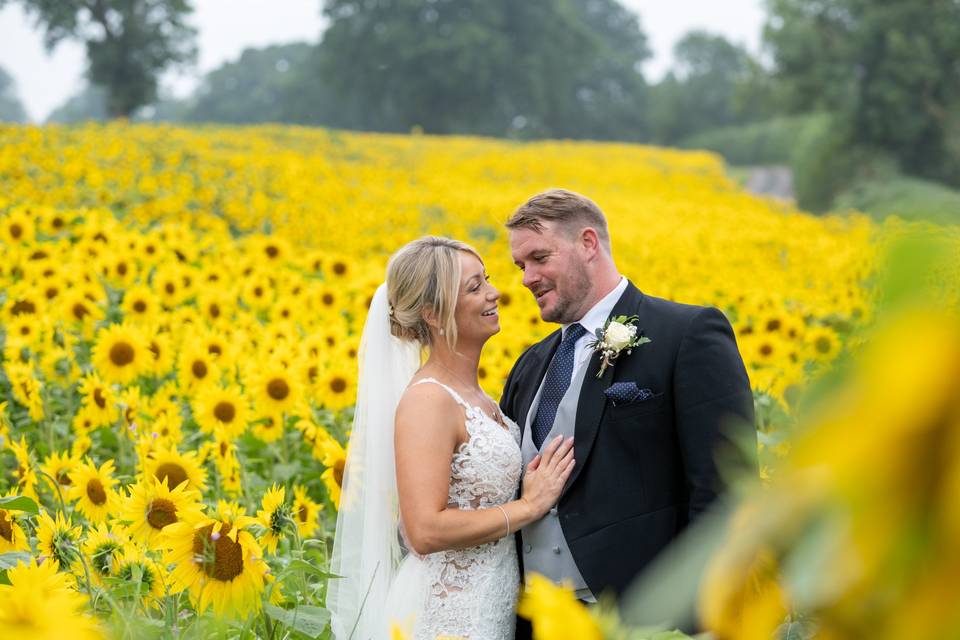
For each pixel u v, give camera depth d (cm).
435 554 284
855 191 3862
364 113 7644
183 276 809
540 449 296
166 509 281
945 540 36
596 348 287
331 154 2959
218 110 10125
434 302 288
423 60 6675
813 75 4216
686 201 2539
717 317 284
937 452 36
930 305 36
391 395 304
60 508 336
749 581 41
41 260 805
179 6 5850
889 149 4131
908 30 4081
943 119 4050
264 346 638
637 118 8706
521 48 7050
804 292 1040
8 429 473
